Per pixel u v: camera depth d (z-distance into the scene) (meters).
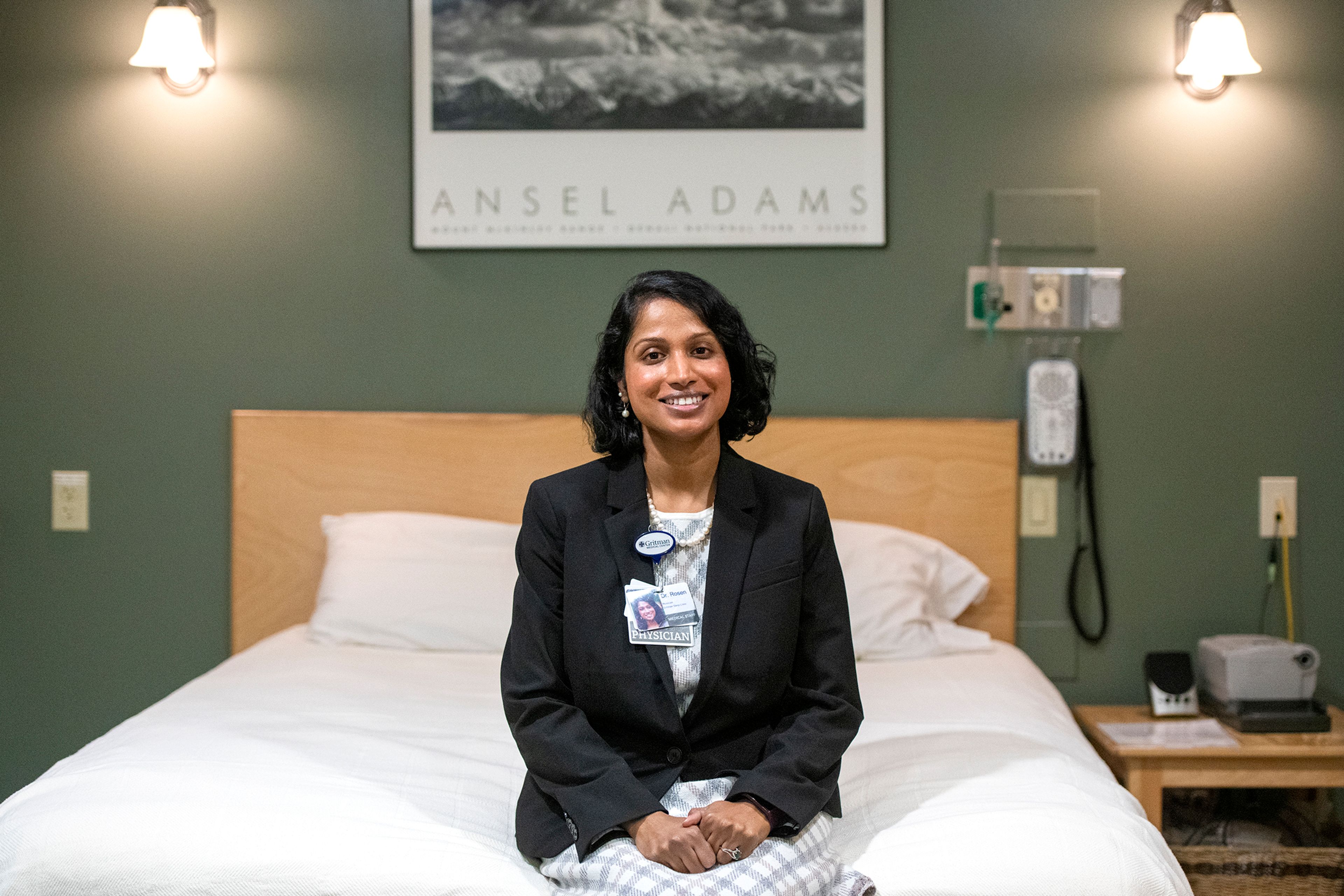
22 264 2.99
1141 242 2.94
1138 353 2.95
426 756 1.90
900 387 2.98
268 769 1.79
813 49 2.92
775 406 2.99
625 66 2.94
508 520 2.97
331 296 3.00
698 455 1.73
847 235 2.95
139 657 3.02
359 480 2.96
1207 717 2.76
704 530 1.73
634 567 1.68
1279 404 2.94
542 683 1.66
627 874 1.46
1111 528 2.97
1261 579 2.95
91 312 2.99
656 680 1.64
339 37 2.97
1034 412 2.90
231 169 2.98
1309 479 2.94
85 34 2.97
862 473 2.93
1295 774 2.50
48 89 2.97
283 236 2.99
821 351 2.98
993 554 2.93
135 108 2.98
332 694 2.24
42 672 3.02
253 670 2.42
